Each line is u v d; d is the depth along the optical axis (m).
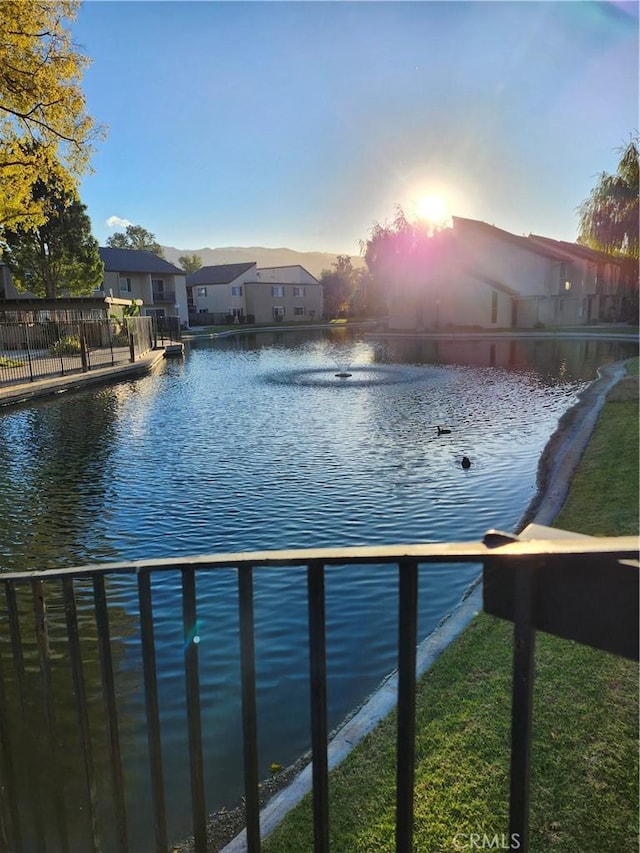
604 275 40.53
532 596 0.88
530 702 0.91
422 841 1.88
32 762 1.95
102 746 2.85
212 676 3.46
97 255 30.25
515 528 5.62
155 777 1.49
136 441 9.88
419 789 2.11
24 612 4.27
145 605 1.37
